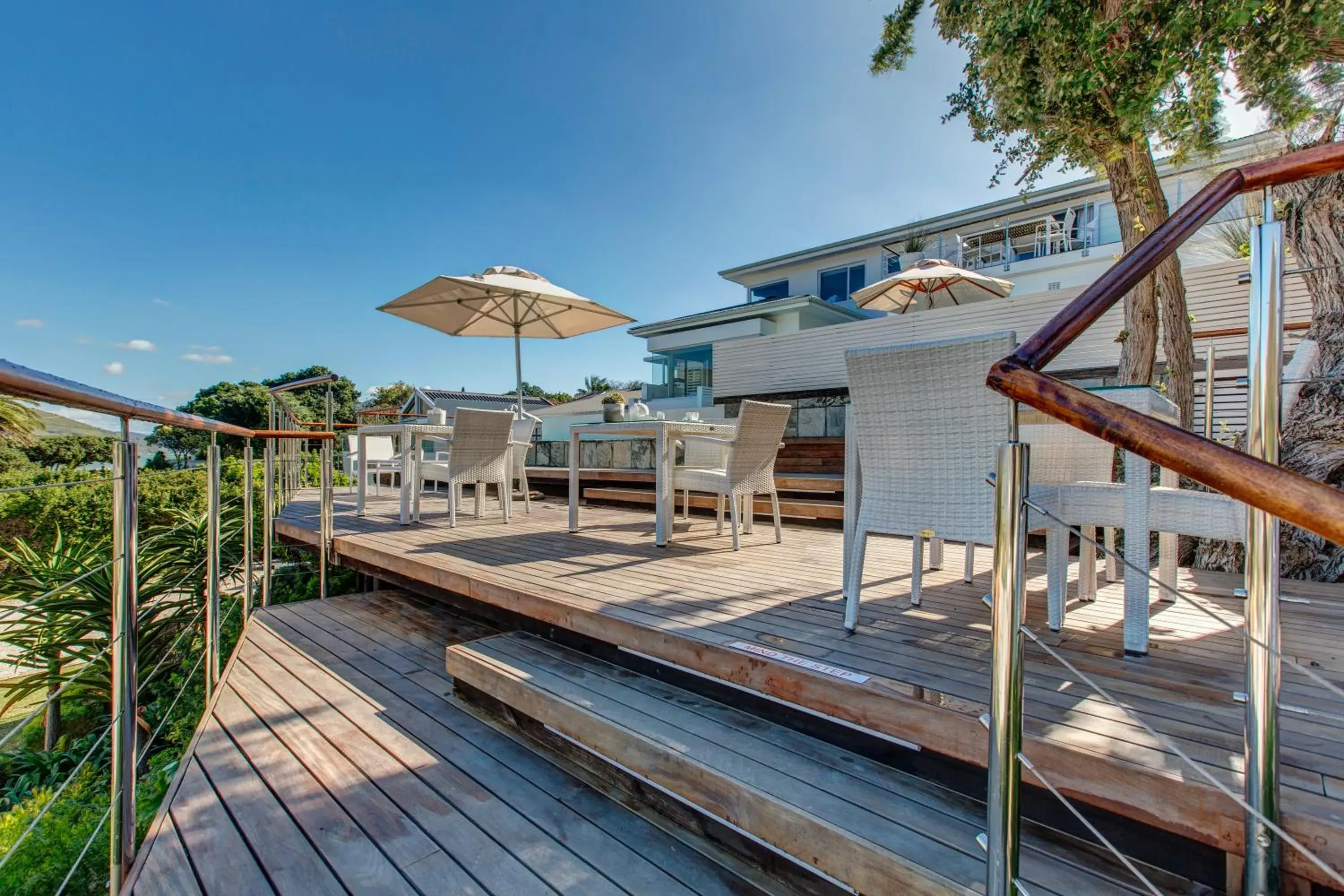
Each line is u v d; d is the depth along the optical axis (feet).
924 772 4.85
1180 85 9.53
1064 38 9.74
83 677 11.28
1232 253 19.47
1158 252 3.34
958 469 6.02
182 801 5.60
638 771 5.47
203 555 14.19
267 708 7.55
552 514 17.33
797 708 5.49
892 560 10.84
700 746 5.36
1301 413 10.16
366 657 9.44
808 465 21.13
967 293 33.04
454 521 14.67
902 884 3.90
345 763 6.24
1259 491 2.01
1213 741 4.17
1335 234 9.92
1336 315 9.89
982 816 4.40
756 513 16.31
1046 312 21.52
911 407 6.22
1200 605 2.94
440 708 7.57
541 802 5.59
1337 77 9.60
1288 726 4.46
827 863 4.25
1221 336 14.30
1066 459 9.23
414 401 68.64
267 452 12.28
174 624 13.00
